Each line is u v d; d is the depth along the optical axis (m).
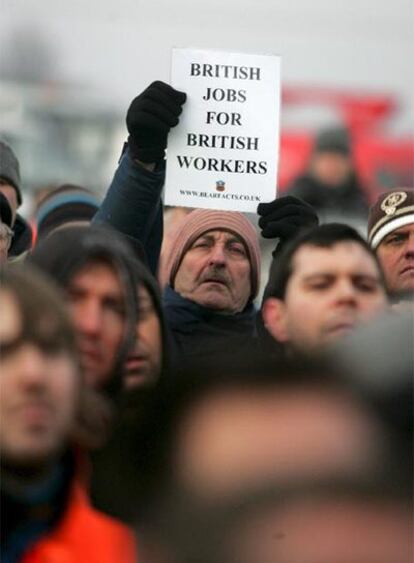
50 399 6.50
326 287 9.30
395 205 12.25
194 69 11.83
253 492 3.03
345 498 3.01
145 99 11.42
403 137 38.09
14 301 6.58
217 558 3.03
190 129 11.78
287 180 33.28
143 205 11.35
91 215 13.91
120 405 6.84
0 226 11.38
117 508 3.68
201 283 11.51
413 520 3.00
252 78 11.89
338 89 37.16
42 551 5.89
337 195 26.98
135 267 8.70
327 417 3.05
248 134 11.86
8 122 31.50
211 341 10.21
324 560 2.99
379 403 3.04
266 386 3.12
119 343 8.45
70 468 6.44
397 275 12.19
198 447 3.09
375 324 3.26
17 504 6.07
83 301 8.49
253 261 11.71
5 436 6.37
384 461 3.01
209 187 11.79
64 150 31.44
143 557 3.23
